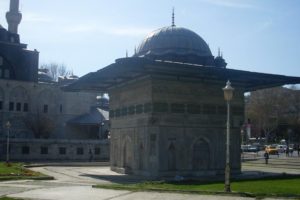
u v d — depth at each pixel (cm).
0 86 9019
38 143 7756
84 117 9738
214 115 3978
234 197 1958
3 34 9462
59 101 9788
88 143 8100
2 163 5522
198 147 3884
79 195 2122
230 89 2316
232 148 4025
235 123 4081
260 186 2416
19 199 1942
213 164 3922
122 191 2294
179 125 3781
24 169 4241
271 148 8656
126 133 4178
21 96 9306
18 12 9931
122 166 4225
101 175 3919
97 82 4231
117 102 4447
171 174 3694
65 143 7944
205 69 3525
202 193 2119
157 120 3675
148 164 3706
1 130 8969
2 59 9300
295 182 2734
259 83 4147
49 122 9325
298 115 11306
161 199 1927
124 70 3525
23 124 9256
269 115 10975
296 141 11750
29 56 9594
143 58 3272
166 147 3700
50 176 3572
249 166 5281
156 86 3706
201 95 3922
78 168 4900
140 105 3891
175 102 3778
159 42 4416
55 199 1970
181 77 3819
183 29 4559
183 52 4344
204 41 4653
